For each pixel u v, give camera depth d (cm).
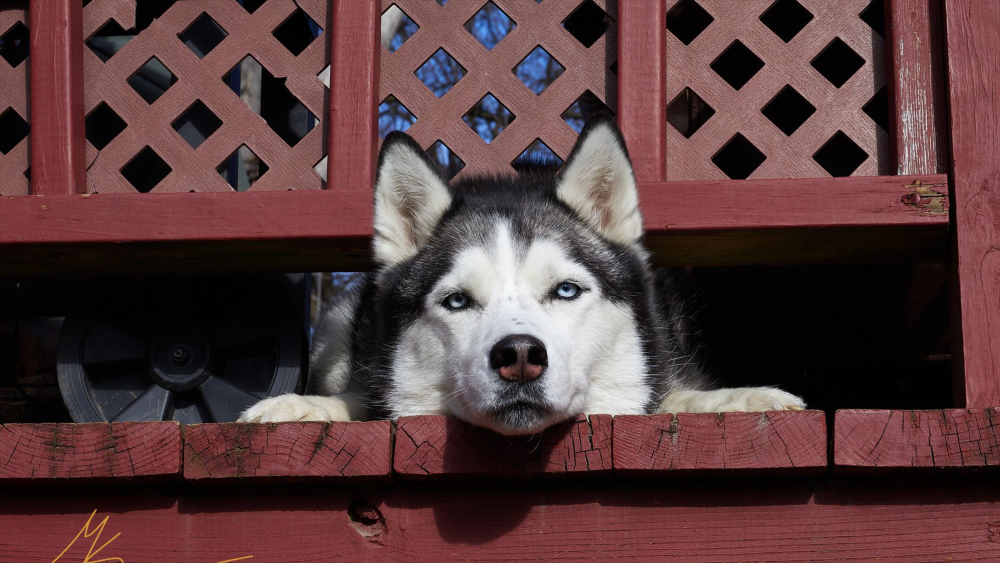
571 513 116
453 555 116
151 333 148
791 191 129
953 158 127
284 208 133
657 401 133
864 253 137
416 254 133
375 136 136
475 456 115
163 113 140
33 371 171
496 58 139
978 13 128
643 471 113
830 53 160
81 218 134
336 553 116
